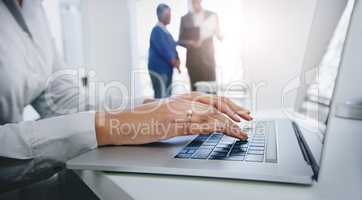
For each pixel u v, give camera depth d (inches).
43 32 37.3
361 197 9.7
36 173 19.6
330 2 22.4
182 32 69.7
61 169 19.3
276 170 11.4
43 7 40.5
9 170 18.9
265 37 47.9
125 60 66.3
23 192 20.6
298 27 42.3
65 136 17.7
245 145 15.9
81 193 20.8
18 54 31.1
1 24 30.8
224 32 58.8
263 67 46.9
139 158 14.3
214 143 16.7
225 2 59.1
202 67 62.7
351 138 13.2
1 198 20.2
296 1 43.1
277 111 34.6
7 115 29.0
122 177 12.9
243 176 11.4
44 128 18.2
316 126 17.7
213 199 10.1
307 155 13.1
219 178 11.8
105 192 13.2
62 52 52.9
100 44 63.4
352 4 12.1
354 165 11.8
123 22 68.7
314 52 27.9
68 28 58.2
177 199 10.2
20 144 17.8
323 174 11.3
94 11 63.6
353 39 11.1
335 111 13.1
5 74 28.9
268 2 47.1
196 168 12.2
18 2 33.7
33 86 32.5
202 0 66.7
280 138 17.7
